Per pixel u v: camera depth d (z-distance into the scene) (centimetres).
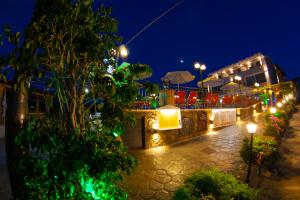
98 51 323
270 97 3631
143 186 870
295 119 2458
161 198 771
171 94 1677
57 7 284
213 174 598
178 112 1616
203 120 1872
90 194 299
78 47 328
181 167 1068
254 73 3919
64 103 330
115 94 319
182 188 546
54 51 305
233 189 546
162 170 1037
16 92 289
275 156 993
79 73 326
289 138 1614
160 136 1515
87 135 316
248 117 2642
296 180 873
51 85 296
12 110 287
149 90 343
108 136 341
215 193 536
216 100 2181
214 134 1803
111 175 325
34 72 280
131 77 332
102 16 331
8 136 287
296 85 4422
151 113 1488
